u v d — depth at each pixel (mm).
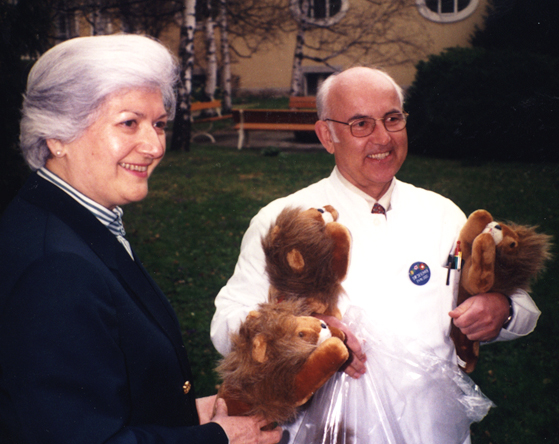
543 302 4109
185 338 3963
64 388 964
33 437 972
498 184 6949
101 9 9586
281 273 1581
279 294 1613
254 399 1402
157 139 1186
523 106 7352
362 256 1694
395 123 1697
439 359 1636
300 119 11266
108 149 1136
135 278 1193
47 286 990
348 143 1687
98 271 1080
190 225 6621
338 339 1381
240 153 10977
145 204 7516
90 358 999
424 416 1583
